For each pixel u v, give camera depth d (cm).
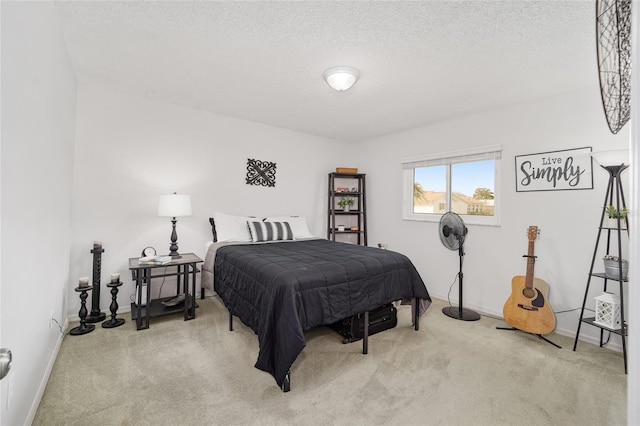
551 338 254
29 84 137
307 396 172
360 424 151
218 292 279
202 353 219
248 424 150
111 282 273
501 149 309
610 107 104
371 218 461
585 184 254
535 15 171
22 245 132
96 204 287
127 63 237
